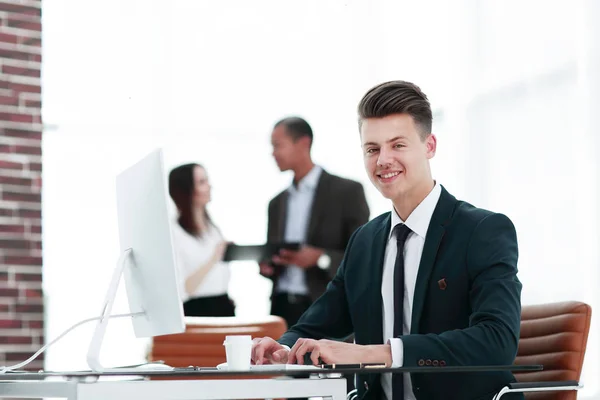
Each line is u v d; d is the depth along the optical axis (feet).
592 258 16.14
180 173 15.96
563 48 17.31
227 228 19.69
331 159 20.58
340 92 20.66
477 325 7.64
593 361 15.61
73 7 18.94
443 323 8.29
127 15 19.33
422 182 8.71
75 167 18.58
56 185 18.37
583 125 16.60
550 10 17.67
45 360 17.61
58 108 18.66
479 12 19.61
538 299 17.26
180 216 15.88
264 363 8.00
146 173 7.32
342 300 9.41
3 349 17.30
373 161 8.68
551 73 17.58
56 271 18.07
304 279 15.58
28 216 17.72
